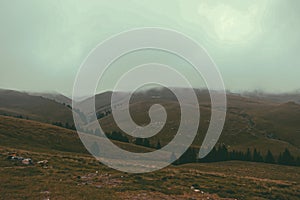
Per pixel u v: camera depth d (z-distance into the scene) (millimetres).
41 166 36625
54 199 24797
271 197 33812
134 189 30469
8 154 40500
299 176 80000
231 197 31938
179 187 33219
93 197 26047
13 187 27359
